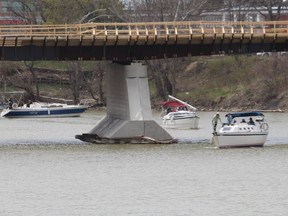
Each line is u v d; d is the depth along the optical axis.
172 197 138.50
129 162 167.62
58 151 182.50
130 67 193.38
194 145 191.88
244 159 170.88
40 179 151.88
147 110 193.62
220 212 129.75
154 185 147.00
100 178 152.62
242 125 186.88
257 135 187.00
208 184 147.25
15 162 168.62
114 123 197.25
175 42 196.50
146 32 195.00
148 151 181.25
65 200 136.62
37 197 138.75
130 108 193.00
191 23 196.12
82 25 195.25
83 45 195.00
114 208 132.00
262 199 136.88
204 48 199.38
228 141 185.50
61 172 158.00
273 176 153.38
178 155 175.88
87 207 132.62
